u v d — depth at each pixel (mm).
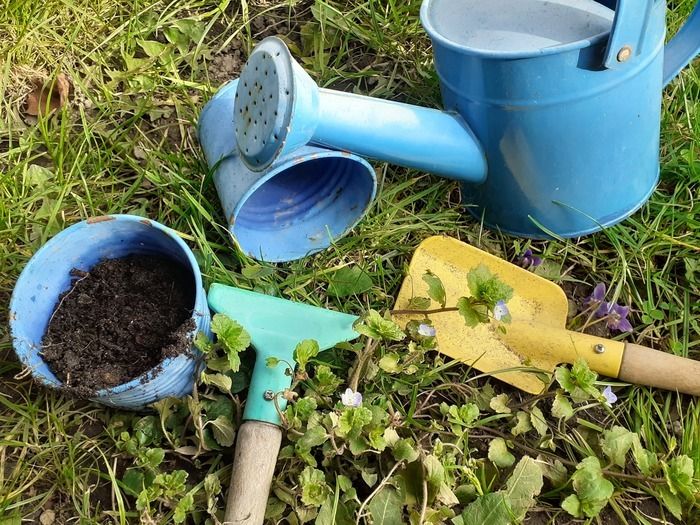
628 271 433
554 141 384
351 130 380
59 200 436
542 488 381
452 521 352
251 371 391
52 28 502
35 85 485
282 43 363
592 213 426
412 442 366
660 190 462
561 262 440
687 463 356
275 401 356
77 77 485
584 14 356
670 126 472
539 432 381
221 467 378
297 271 433
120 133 474
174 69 496
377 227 445
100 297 391
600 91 366
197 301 361
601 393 382
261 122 370
